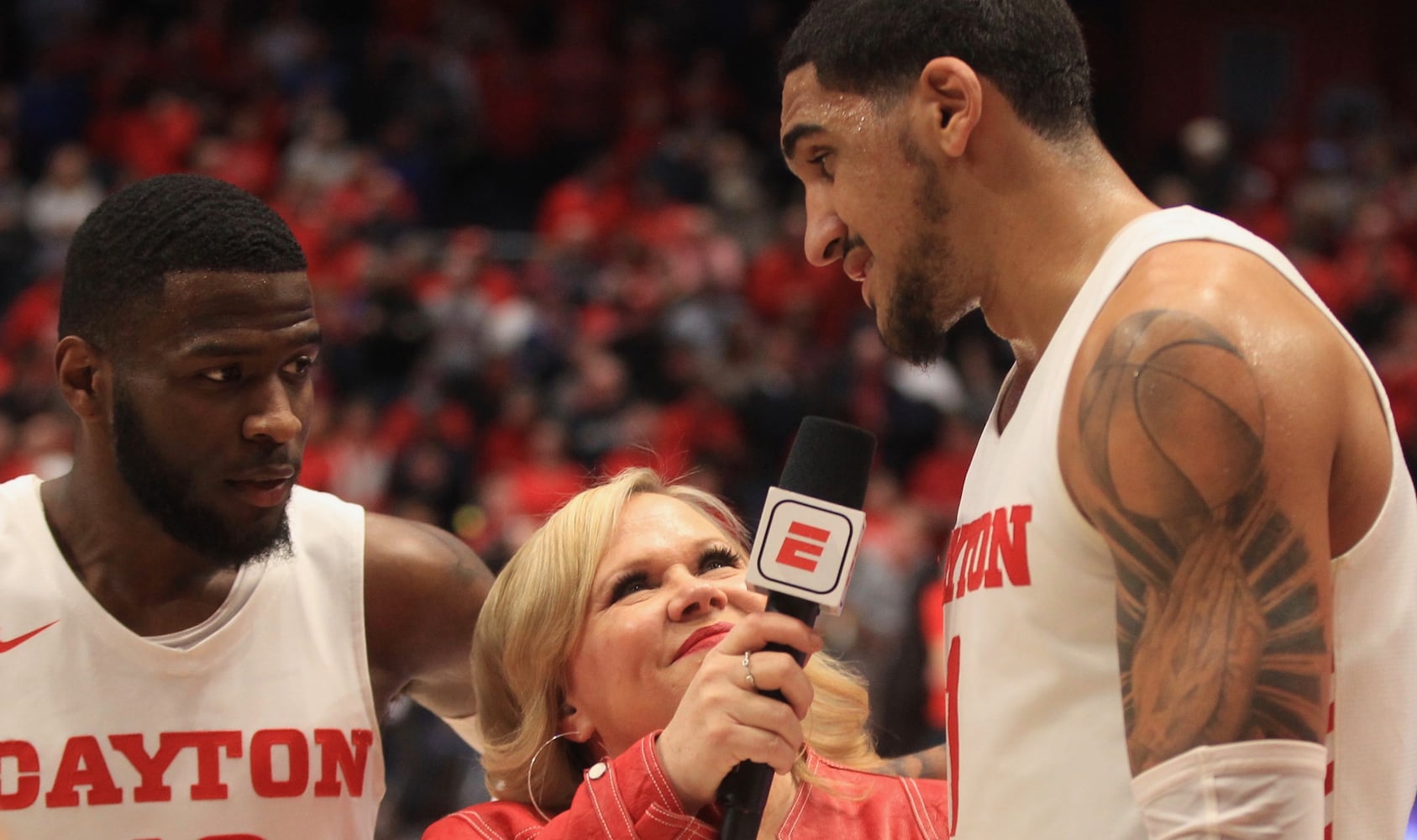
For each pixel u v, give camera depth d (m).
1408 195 9.88
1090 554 1.24
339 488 6.66
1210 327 1.17
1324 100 11.18
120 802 1.72
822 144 1.41
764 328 8.18
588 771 1.65
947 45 1.34
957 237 1.37
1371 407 1.25
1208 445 1.14
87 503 1.75
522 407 7.02
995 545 1.32
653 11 11.15
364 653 1.88
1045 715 1.27
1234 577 1.14
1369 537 1.24
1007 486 1.32
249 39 10.43
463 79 10.22
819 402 7.36
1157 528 1.16
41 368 6.69
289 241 1.68
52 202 8.30
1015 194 1.35
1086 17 11.98
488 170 10.20
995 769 1.30
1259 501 1.14
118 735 1.73
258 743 1.77
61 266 7.94
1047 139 1.35
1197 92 11.95
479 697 1.97
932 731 5.51
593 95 10.52
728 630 1.80
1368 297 8.58
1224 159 9.35
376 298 7.59
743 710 1.49
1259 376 1.15
